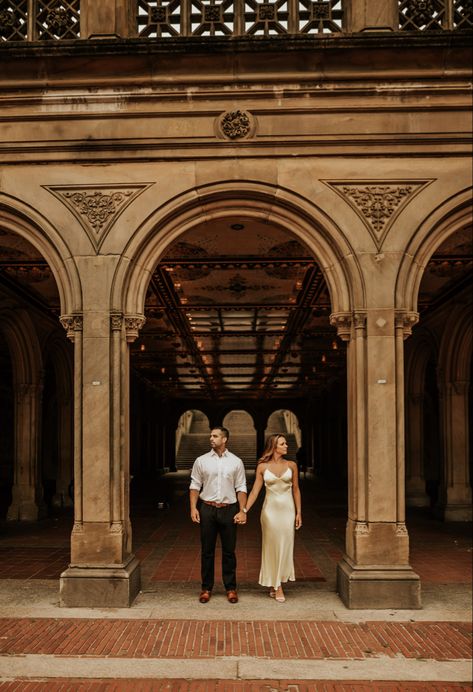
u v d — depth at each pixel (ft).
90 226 22.75
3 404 70.13
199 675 15.34
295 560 28.48
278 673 15.47
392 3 22.85
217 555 29.68
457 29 22.59
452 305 41.63
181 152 22.85
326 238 22.88
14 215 23.18
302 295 41.75
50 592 22.63
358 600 20.52
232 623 19.07
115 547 21.47
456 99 22.52
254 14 23.66
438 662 16.16
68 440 50.08
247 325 51.93
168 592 22.58
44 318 44.96
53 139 22.86
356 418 21.97
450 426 41.96
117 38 22.68
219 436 21.88
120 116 22.85
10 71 22.71
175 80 22.66
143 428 96.07
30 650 16.87
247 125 22.77
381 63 22.36
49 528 38.11
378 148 22.70
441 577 25.00
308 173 22.75
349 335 22.70
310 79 22.57
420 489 49.88
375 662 16.12
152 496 61.93
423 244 22.59
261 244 31.09
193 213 23.17
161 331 53.88
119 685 14.84
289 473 21.94
